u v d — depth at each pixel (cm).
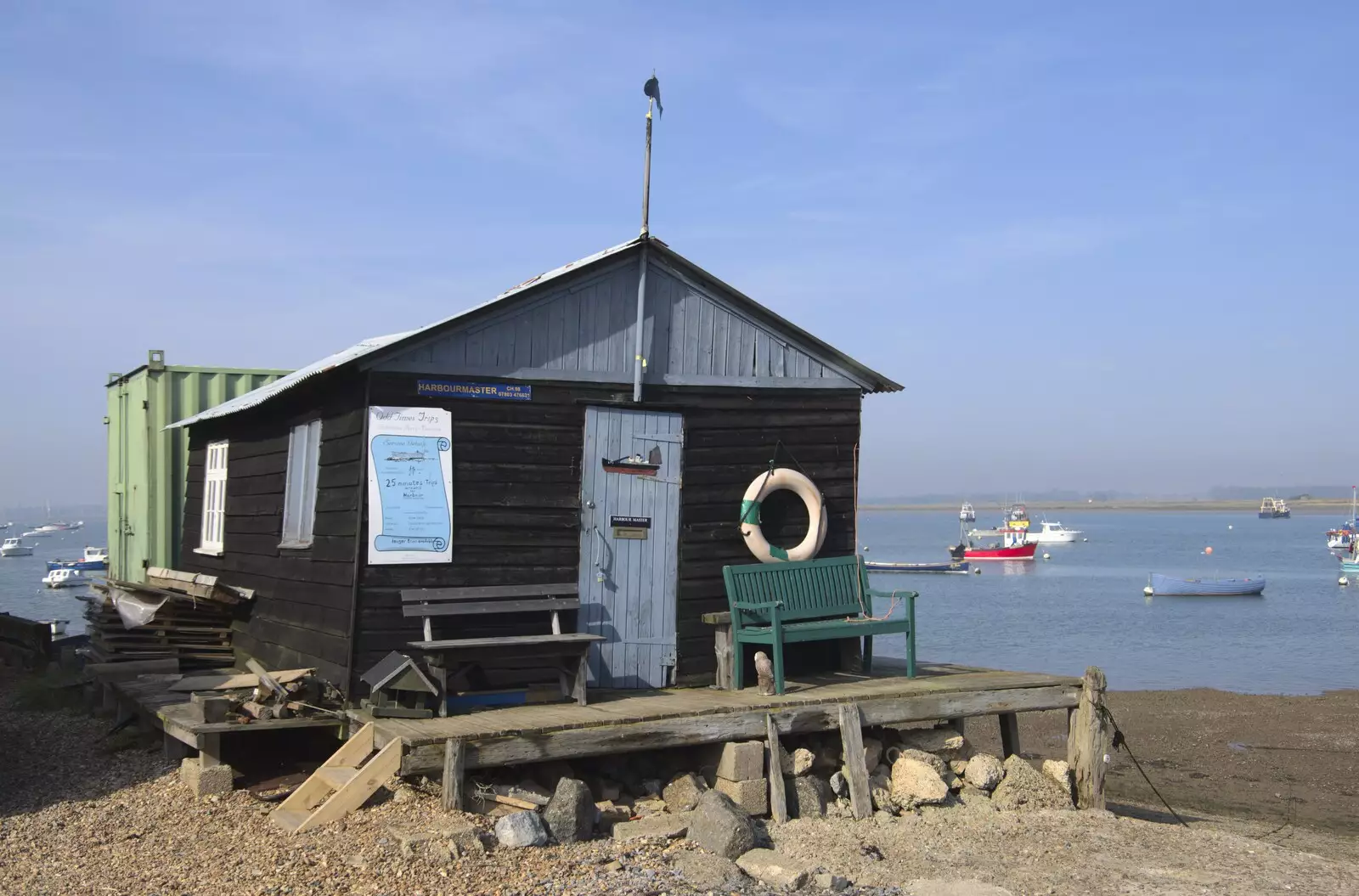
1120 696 2266
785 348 1163
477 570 991
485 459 1002
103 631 1252
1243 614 4503
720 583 1112
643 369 1073
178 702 1003
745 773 916
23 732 1138
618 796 903
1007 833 933
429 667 923
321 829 767
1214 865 862
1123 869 846
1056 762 1082
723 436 1123
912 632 1122
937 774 989
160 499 1608
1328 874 848
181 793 877
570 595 1020
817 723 959
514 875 719
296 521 1102
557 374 1039
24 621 1617
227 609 1272
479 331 1003
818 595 1136
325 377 993
